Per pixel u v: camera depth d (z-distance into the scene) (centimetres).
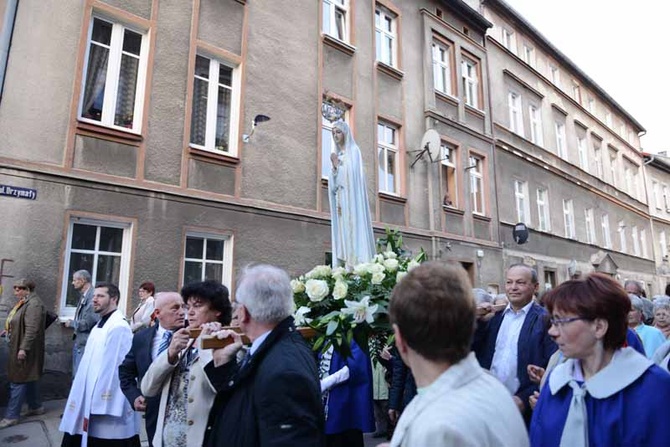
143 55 757
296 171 923
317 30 1014
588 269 1853
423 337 123
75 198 648
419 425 112
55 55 656
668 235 2811
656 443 147
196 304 258
